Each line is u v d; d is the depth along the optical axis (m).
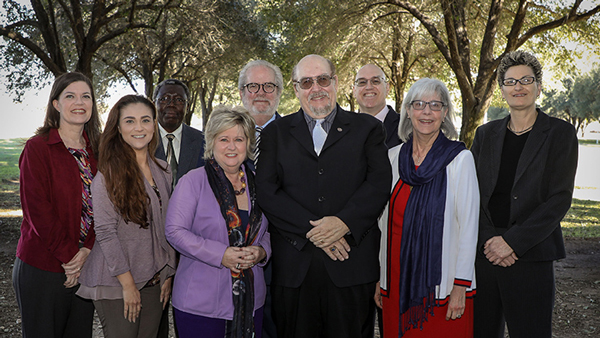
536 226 2.62
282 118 2.92
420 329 2.68
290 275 2.66
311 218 2.58
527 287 2.73
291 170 2.71
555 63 13.19
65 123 2.79
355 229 2.56
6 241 7.64
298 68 2.82
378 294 3.11
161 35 15.61
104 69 16.27
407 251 2.65
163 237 2.76
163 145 3.54
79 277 2.64
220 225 2.56
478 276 2.87
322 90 2.76
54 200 2.67
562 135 2.70
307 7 12.94
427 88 2.67
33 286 2.65
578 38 11.73
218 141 2.58
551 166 2.70
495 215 2.81
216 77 19.58
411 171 2.72
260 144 2.84
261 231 2.71
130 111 2.62
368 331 2.77
